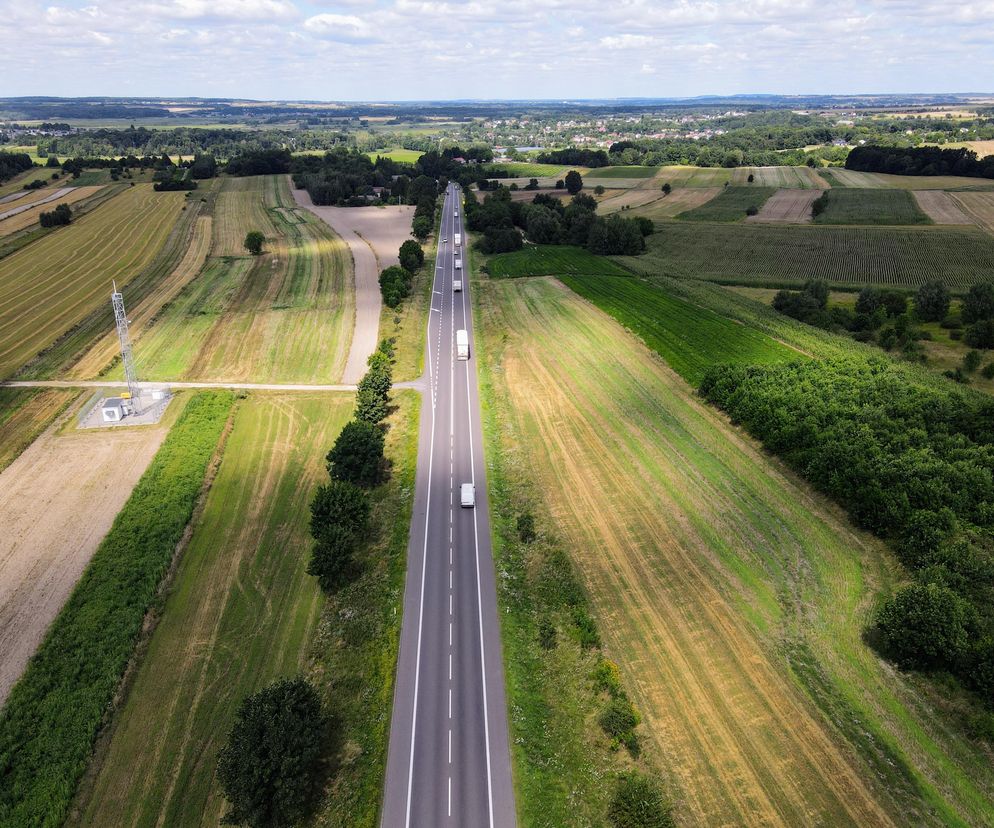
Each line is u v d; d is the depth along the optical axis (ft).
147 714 155.22
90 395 305.94
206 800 136.87
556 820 128.88
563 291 457.27
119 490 234.99
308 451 262.67
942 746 138.41
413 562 199.00
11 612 181.98
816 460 220.84
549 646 168.45
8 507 225.35
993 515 190.49
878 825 124.16
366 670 163.22
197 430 272.31
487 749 143.43
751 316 383.86
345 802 134.21
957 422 234.38
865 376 276.82
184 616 182.80
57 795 137.18
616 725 143.02
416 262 513.04
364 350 359.87
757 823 125.39
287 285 471.21
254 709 137.69
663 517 213.46
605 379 314.35
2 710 154.51
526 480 238.68
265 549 207.82
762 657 161.07
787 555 194.08
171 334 379.14
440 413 290.15
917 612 153.89
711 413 277.03
